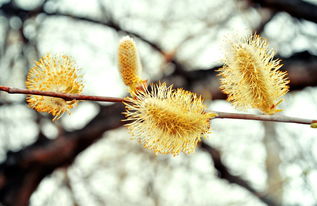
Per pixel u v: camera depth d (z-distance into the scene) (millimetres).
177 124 382
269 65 388
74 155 739
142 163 1060
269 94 382
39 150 718
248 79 385
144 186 1075
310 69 600
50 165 724
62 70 381
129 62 386
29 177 717
